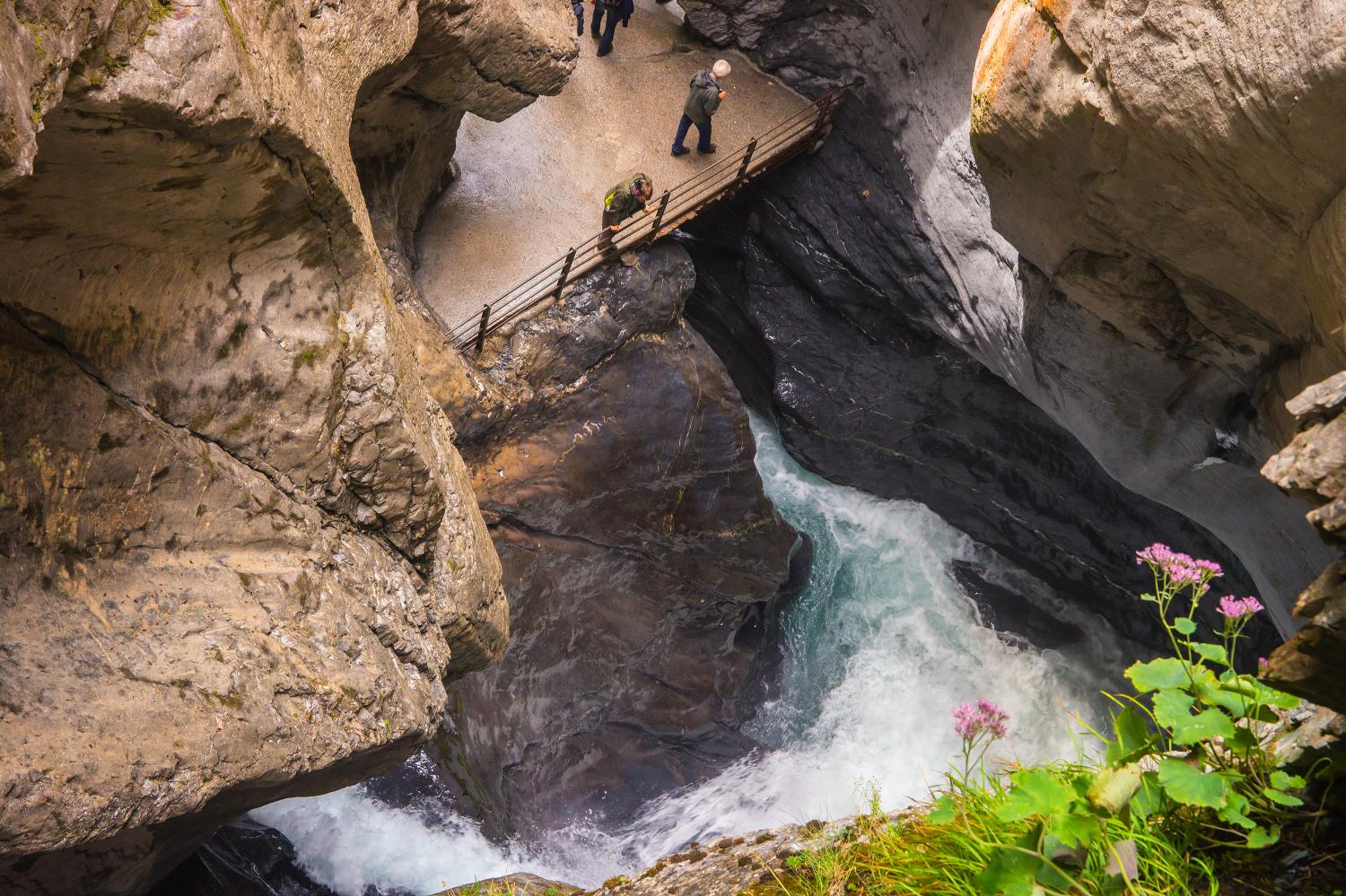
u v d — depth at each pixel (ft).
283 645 17.57
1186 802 8.53
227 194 15.78
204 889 26.21
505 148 45.27
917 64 41.42
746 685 47.01
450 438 24.59
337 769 18.48
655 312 42.98
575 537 42.88
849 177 46.03
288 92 16.16
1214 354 27.50
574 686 43.42
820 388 50.96
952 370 47.75
